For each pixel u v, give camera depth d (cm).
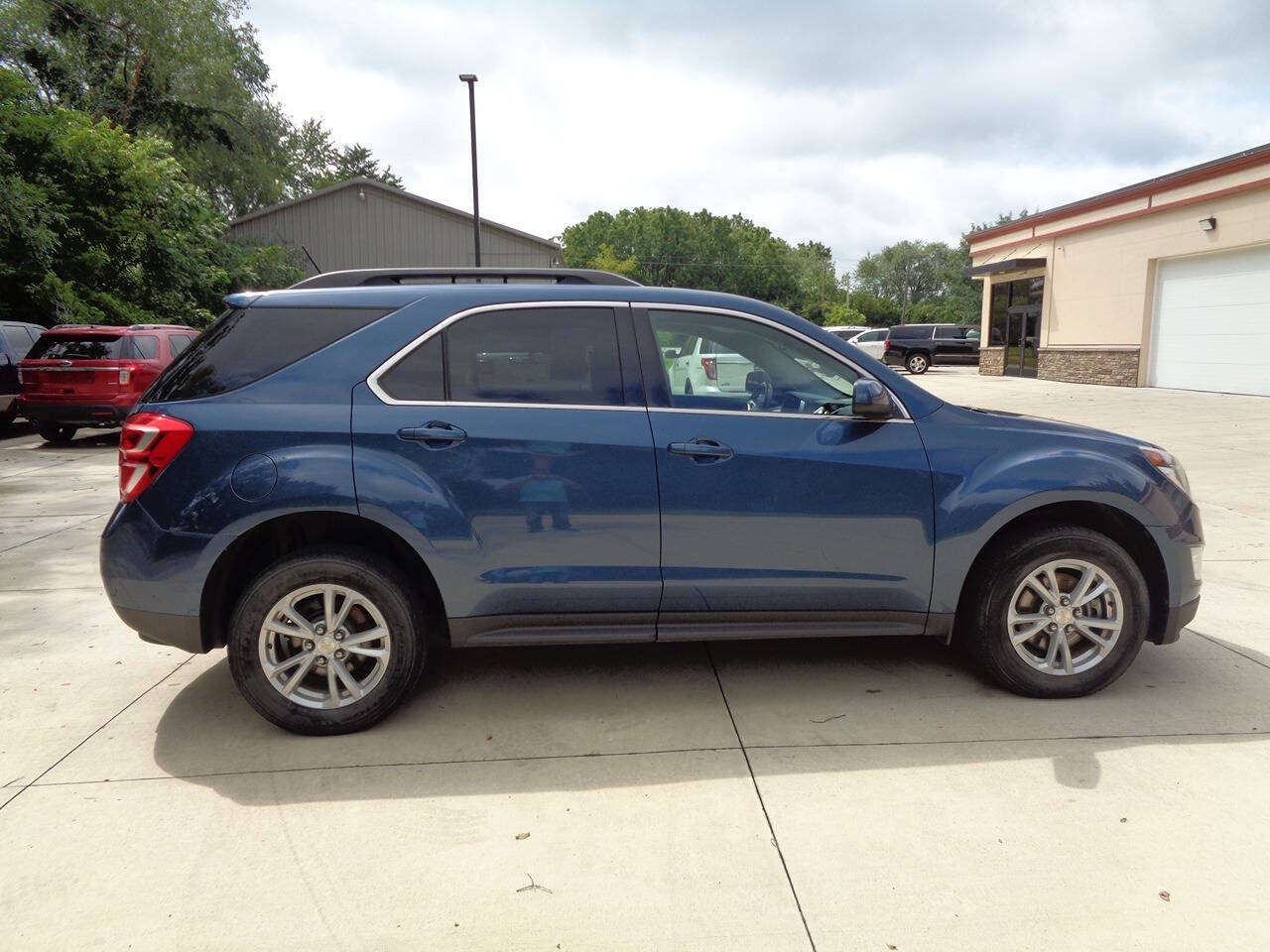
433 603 370
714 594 344
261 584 322
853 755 317
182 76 2934
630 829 272
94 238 1825
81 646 439
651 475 336
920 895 238
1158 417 1371
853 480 343
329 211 3222
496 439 330
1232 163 1705
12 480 947
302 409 325
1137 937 220
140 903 238
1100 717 344
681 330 354
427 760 317
